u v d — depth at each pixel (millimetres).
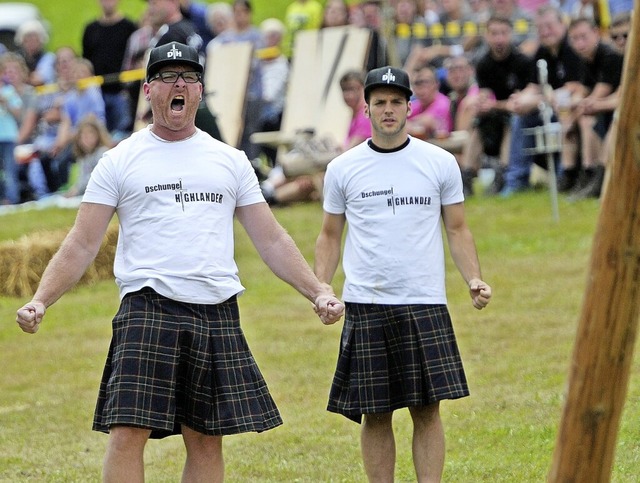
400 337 11242
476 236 24094
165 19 27703
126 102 33906
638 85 7578
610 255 7801
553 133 25531
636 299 7840
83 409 15703
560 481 8109
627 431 12977
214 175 10188
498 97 27375
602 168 25875
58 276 10062
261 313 20062
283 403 15297
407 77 11422
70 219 29016
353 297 11383
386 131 11367
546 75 25812
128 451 9875
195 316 10039
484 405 14492
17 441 14414
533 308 18953
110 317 20750
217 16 34562
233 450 13594
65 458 13672
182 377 10016
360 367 11305
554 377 15344
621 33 25359
